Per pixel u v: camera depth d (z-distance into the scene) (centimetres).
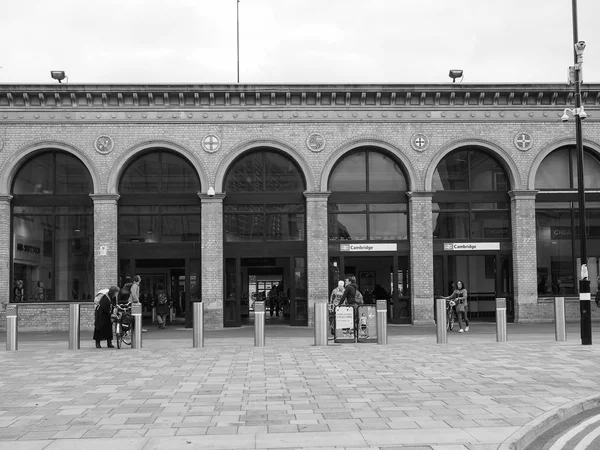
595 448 689
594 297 2572
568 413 848
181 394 992
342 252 2536
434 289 2558
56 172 2523
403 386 1048
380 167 2583
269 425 776
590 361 1346
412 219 2517
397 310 2544
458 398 939
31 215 2508
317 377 1155
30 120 2469
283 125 2516
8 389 1052
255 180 2550
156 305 2612
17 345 1802
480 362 1342
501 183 2597
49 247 2497
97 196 2456
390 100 2531
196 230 2533
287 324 2636
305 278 2530
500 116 2550
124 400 947
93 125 2483
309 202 2498
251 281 3005
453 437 701
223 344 1825
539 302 2527
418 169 2525
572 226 2584
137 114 2491
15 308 1736
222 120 2503
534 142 2552
